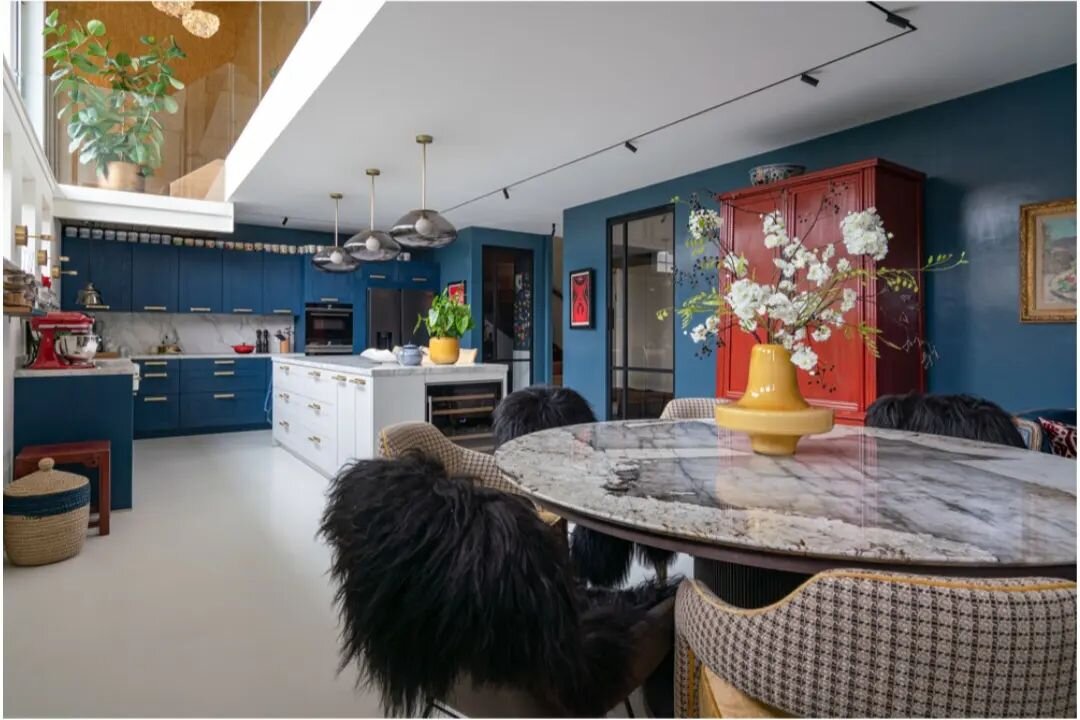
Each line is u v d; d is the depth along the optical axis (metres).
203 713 1.74
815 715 0.84
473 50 2.88
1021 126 3.16
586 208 6.05
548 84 3.23
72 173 5.51
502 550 0.92
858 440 2.00
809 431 1.61
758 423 1.63
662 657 1.28
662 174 5.00
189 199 5.95
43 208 4.93
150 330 6.84
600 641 1.11
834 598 0.81
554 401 2.67
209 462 5.23
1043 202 3.07
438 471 1.10
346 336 7.57
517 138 4.08
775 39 2.76
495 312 7.65
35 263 4.25
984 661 0.74
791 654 0.85
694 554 1.11
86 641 2.14
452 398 4.12
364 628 0.98
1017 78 3.16
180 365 6.48
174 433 6.55
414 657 0.94
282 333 7.61
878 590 0.78
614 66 3.04
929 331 3.52
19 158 3.58
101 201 5.53
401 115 3.70
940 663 0.76
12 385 3.40
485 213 6.59
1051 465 1.61
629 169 4.84
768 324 1.72
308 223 7.14
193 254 6.73
